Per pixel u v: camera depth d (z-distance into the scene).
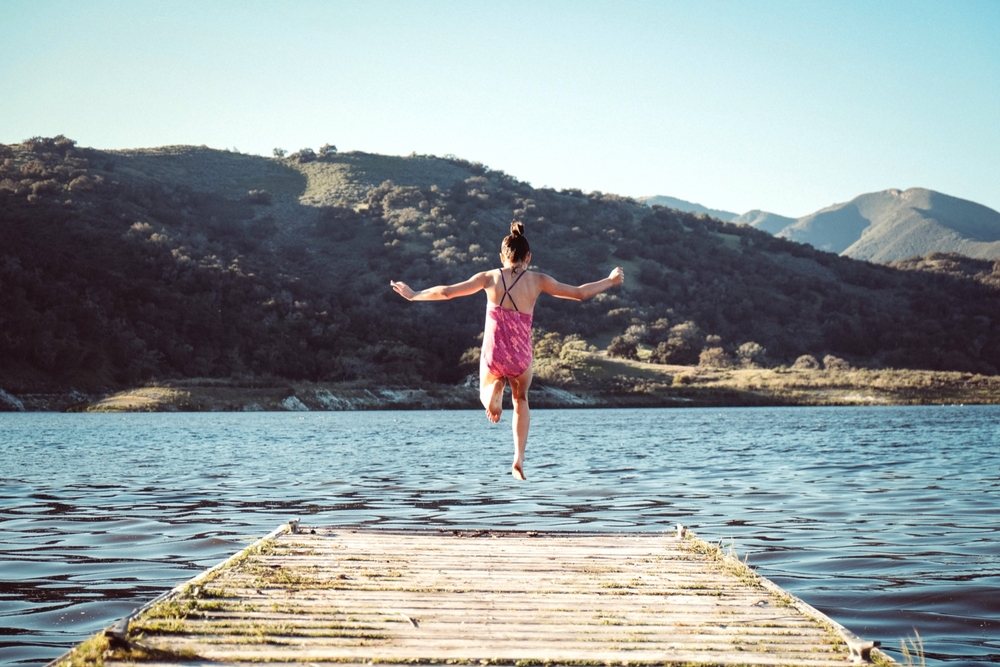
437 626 6.16
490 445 39.03
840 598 9.40
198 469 26.42
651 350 133.25
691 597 7.07
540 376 110.50
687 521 14.81
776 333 153.38
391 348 115.31
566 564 8.39
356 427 58.91
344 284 147.62
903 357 146.12
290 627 6.08
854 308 165.62
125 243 117.12
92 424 60.56
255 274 126.94
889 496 18.56
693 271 174.75
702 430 52.97
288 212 188.50
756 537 13.16
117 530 13.75
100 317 98.38
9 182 130.50
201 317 109.06
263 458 31.23
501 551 9.05
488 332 6.80
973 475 23.47
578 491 19.84
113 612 8.63
